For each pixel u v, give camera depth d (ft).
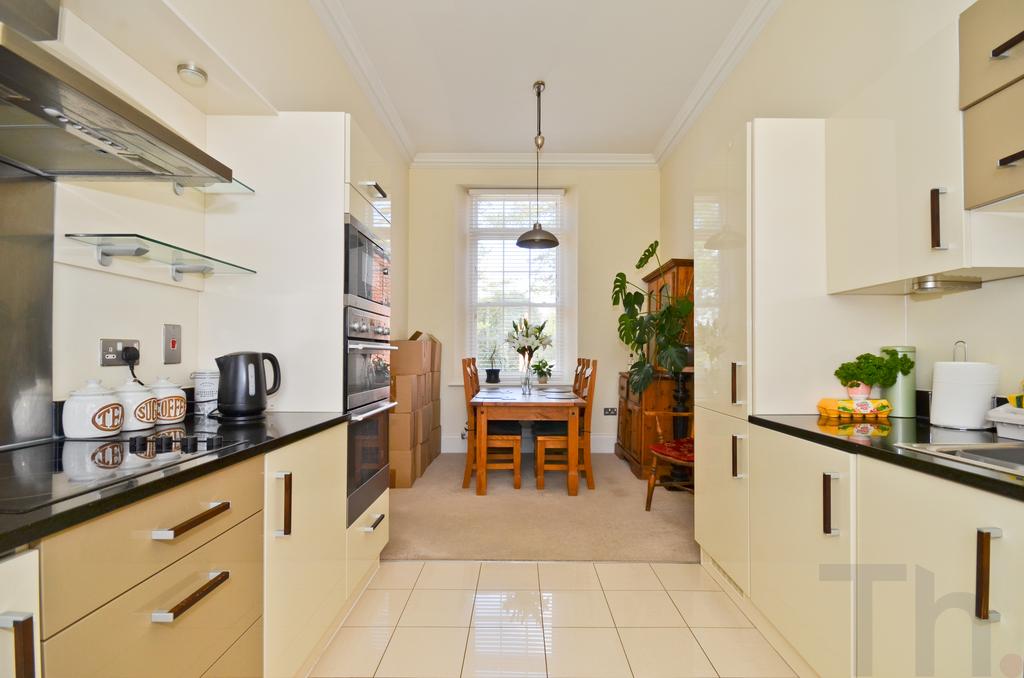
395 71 11.51
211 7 5.84
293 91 8.02
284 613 4.38
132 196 4.94
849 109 5.63
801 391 6.06
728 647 5.61
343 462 5.82
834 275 5.91
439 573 7.44
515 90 12.35
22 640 1.99
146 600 2.71
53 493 2.47
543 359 16.67
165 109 5.29
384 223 7.83
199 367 6.04
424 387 13.48
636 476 12.99
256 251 6.14
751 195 6.13
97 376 4.53
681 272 12.32
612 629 5.96
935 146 4.42
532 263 17.04
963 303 5.32
